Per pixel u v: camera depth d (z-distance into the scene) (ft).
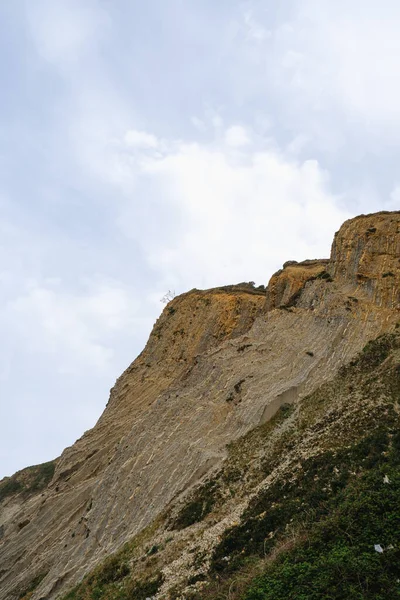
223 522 88.38
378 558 56.70
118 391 213.05
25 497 265.13
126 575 92.17
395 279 134.62
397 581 53.72
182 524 97.35
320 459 86.58
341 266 152.56
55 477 184.85
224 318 198.49
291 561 63.21
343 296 139.13
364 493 68.69
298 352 132.05
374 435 85.46
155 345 221.25
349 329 127.65
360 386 105.81
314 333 135.85
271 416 115.44
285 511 77.77
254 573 65.92
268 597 58.29
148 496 115.96
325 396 110.11
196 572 78.48
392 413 90.74
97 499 133.49
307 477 84.23
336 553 59.57
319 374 119.96
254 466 101.65
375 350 114.52
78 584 102.78
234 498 95.71
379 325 124.57
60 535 145.48
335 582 55.62
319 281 156.97
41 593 113.39
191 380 152.66
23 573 136.56
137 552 97.66
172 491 111.14
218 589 68.33
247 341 152.87
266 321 156.25
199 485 105.91
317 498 75.92
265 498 85.66
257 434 111.75
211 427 125.39
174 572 82.53
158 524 102.78
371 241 148.05
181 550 88.38
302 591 56.39
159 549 93.04
